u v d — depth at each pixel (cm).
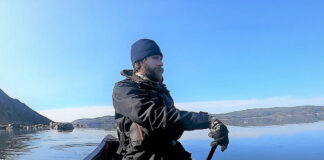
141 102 170
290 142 967
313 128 1577
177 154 197
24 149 1362
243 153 764
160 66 207
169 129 172
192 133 1519
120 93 185
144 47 202
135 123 189
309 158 632
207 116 168
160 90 204
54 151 1256
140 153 188
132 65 213
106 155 402
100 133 2547
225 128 166
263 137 1218
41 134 2534
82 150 1277
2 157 1111
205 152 800
